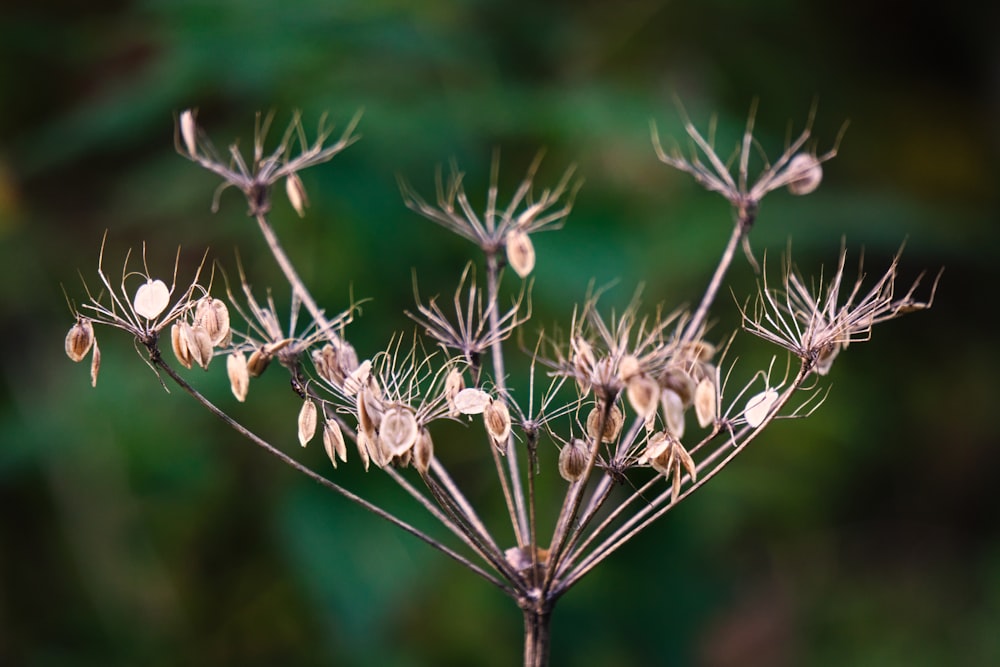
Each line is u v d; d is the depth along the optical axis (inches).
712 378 23.1
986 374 53.5
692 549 31.4
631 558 31.0
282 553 30.7
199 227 31.0
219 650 34.5
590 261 29.7
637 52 39.7
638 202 31.8
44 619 37.2
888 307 23.3
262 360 23.0
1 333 35.6
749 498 38.3
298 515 29.1
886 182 51.4
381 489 29.6
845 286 44.3
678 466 22.8
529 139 31.0
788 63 46.2
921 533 58.8
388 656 31.0
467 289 29.6
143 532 34.6
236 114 31.3
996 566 56.4
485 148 30.7
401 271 29.3
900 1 53.1
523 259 24.4
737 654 51.9
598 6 39.5
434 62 30.9
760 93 44.8
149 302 22.8
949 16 54.5
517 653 31.9
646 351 24.6
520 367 29.4
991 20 54.5
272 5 30.0
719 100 42.0
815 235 33.0
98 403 31.4
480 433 30.6
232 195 30.3
